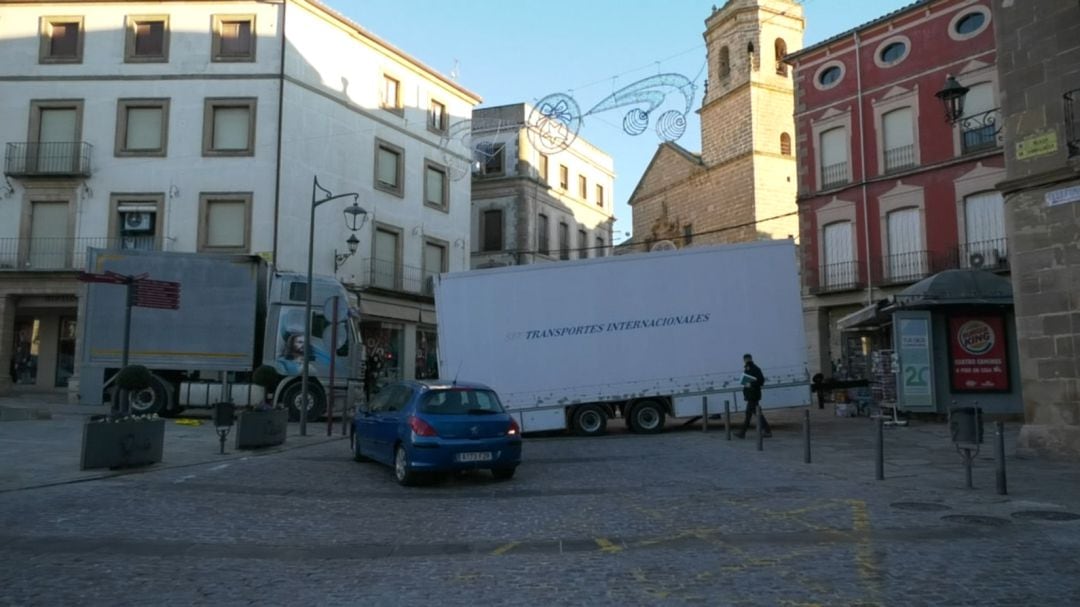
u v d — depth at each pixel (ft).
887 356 65.00
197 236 87.45
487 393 36.01
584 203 157.99
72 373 92.43
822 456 41.29
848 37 95.61
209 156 88.43
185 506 27.99
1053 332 39.06
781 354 56.59
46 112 89.76
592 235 160.86
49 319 92.63
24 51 90.02
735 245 57.57
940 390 61.26
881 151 92.02
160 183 88.22
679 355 56.39
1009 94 41.68
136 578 18.57
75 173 87.20
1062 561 19.39
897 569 18.76
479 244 135.95
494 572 19.13
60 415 62.34
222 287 63.98
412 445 32.89
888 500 28.14
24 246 87.66
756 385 50.67
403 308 104.53
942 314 61.82
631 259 57.11
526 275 56.59
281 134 88.58
